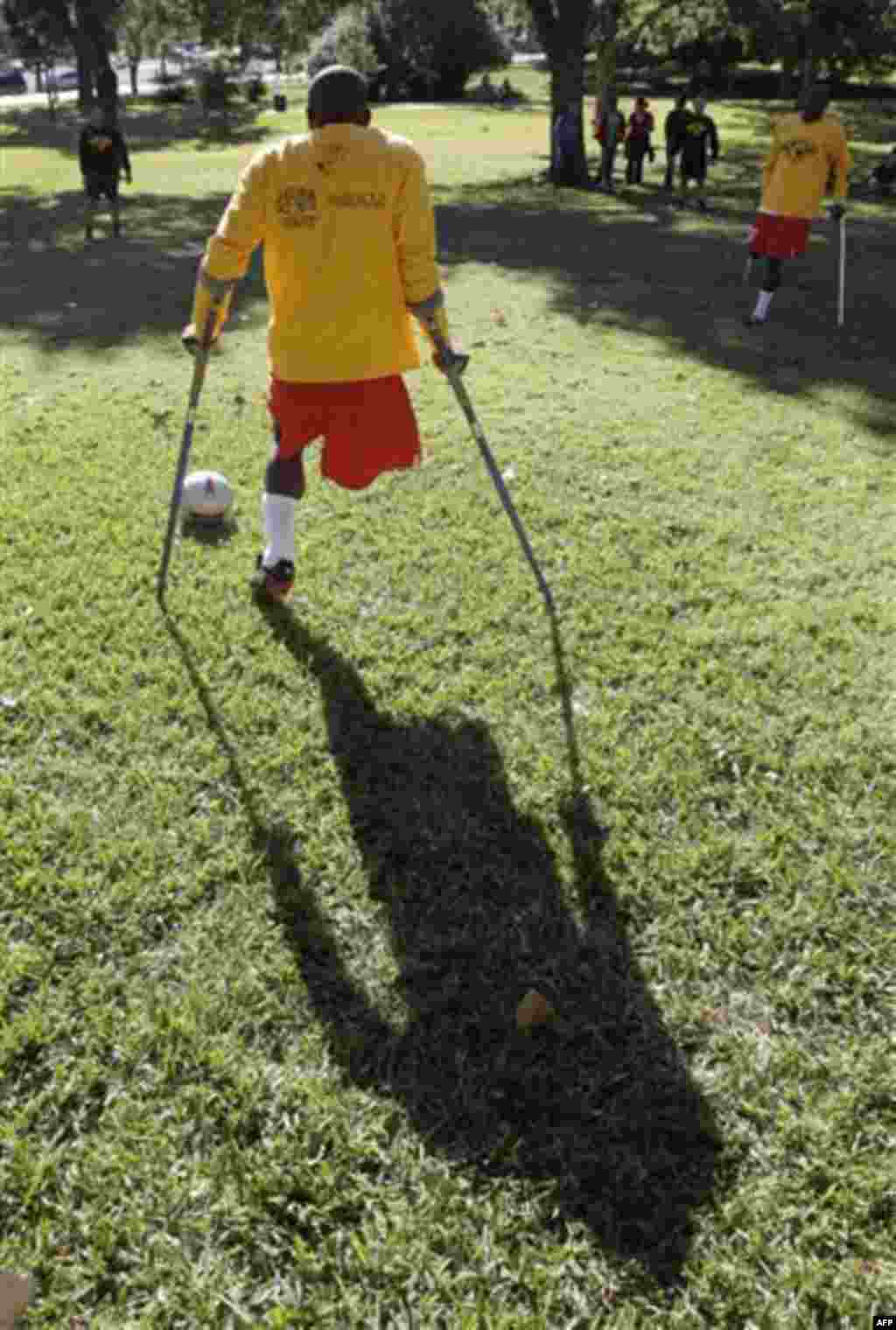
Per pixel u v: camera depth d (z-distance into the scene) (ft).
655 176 71.97
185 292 34.40
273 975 9.39
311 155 12.06
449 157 83.51
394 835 11.02
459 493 18.31
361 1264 7.28
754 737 12.53
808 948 9.77
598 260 39.88
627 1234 7.55
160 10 141.79
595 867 10.59
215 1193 7.72
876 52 118.83
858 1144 8.09
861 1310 7.07
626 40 88.28
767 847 10.94
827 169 28.45
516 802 11.48
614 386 24.44
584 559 16.19
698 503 18.35
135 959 9.52
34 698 12.72
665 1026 9.07
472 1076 8.59
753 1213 7.62
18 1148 7.86
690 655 13.98
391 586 15.43
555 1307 7.11
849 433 21.77
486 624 14.62
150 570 15.55
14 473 18.83
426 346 27.02
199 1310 7.00
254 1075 8.52
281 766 11.85
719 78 144.56
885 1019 9.16
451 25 145.59
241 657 13.67
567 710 12.92
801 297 34.04
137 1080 8.48
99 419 21.81
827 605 15.24
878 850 10.91
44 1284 7.16
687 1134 8.18
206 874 10.37
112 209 46.39
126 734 12.25
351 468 13.56
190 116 134.82
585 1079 8.59
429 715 12.75
